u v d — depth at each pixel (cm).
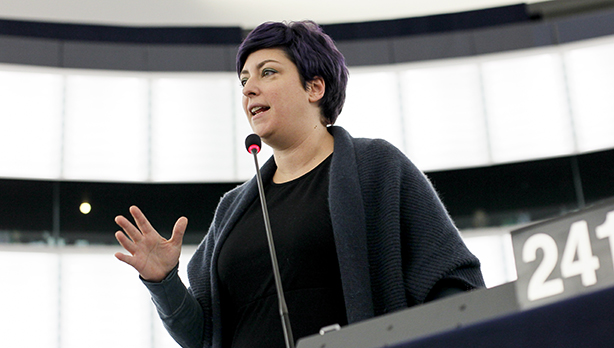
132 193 631
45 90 644
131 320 598
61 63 651
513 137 651
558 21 668
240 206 161
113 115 650
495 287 83
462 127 660
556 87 654
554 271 78
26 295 590
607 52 651
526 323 75
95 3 662
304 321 140
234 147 657
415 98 670
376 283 141
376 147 157
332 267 145
